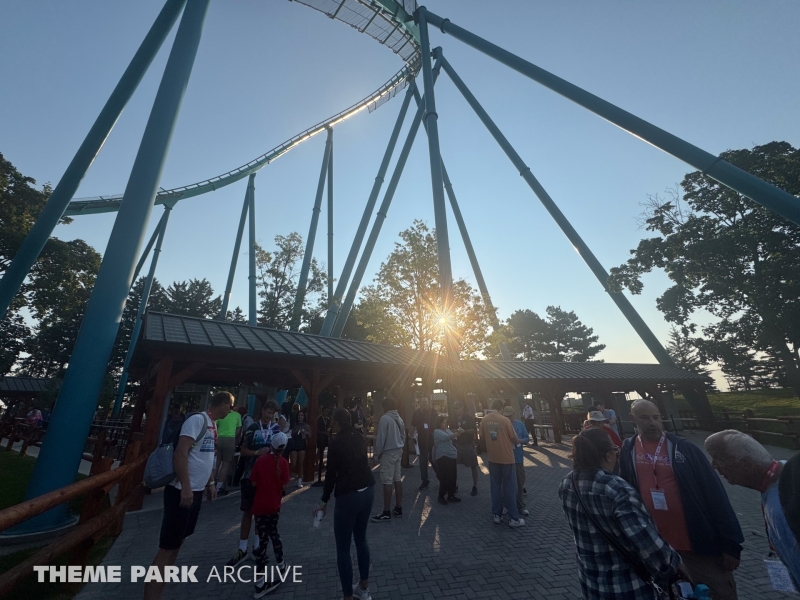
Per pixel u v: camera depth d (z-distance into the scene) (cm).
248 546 557
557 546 542
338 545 388
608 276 2712
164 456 380
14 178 2478
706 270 2436
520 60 1627
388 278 1900
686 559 281
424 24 2080
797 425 1845
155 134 923
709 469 284
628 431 2039
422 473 913
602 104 1362
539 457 1386
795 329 2188
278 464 464
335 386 1653
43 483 660
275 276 3109
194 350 849
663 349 2602
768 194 999
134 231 849
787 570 198
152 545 568
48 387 2902
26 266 1017
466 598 407
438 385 1691
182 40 1024
